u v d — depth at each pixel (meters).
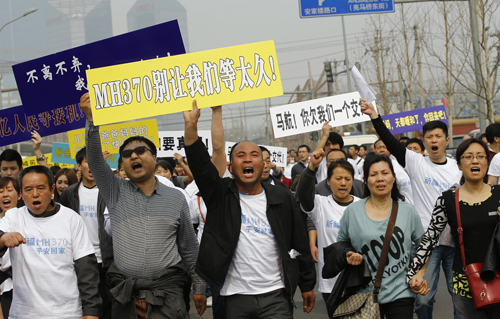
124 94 3.54
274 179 6.13
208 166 3.43
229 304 3.48
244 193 3.58
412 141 6.80
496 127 5.81
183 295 3.73
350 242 3.72
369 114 4.77
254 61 3.63
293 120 7.27
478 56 10.55
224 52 3.62
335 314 3.56
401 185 5.17
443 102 16.78
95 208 4.80
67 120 5.00
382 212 3.67
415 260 3.59
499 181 5.07
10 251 3.61
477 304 3.37
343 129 34.41
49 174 3.71
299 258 3.66
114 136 7.46
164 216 3.70
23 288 3.54
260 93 3.62
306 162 10.31
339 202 4.54
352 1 9.90
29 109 4.99
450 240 4.56
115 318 3.60
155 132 7.51
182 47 4.50
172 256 3.70
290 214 3.60
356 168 7.78
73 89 4.92
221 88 3.60
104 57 4.75
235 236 3.43
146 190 3.80
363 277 3.48
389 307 3.55
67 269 3.62
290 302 3.48
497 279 3.38
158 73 3.57
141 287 3.57
